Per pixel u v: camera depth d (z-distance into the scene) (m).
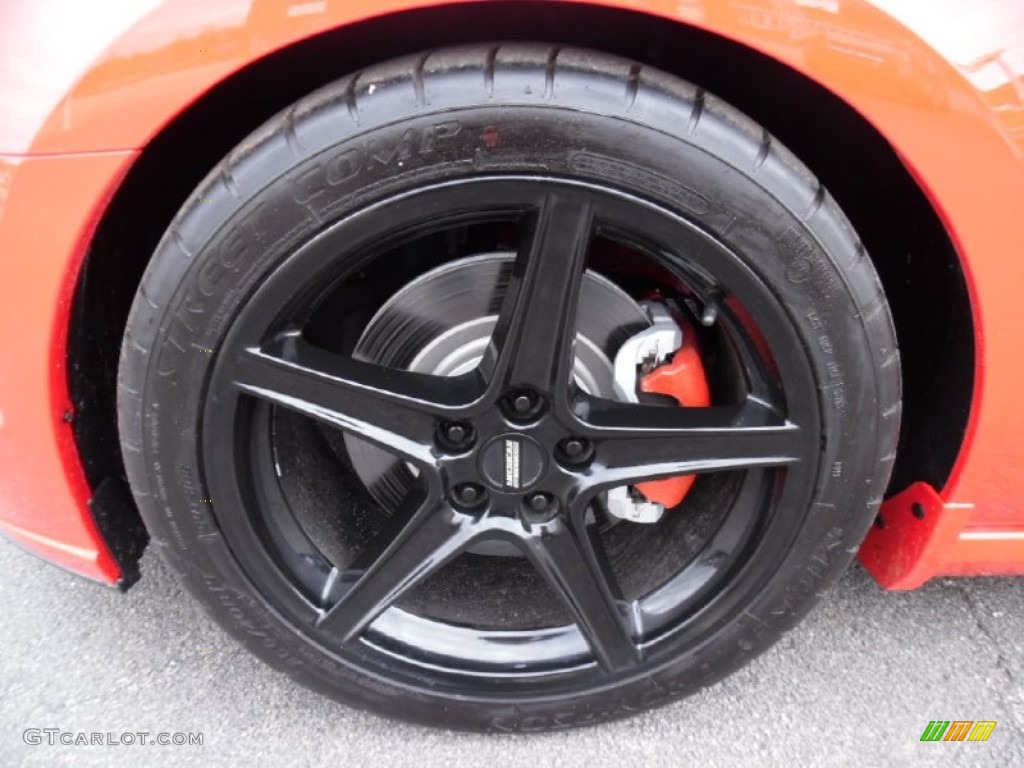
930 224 1.56
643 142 1.30
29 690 1.89
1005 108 1.34
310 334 1.82
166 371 1.41
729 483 1.74
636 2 1.22
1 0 1.35
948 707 1.89
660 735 1.84
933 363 1.66
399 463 1.86
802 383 1.46
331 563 1.76
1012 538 1.72
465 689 1.75
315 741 1.82
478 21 1.50
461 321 1.71
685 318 1.74
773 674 1.96
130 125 1.31
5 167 1.34
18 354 1.46
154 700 1.88
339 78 1.40
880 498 1.59
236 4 1.26
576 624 1.70
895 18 1.32
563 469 1.58
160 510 1.54
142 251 1.68
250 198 1.31
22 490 1.62
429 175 1.31
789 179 1.33
